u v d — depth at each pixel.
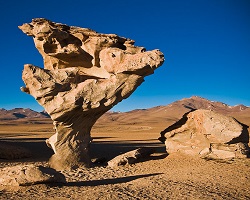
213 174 15.12
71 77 18.00
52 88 17.33
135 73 18.16
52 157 18.50
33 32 18.61
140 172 16.70
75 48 19.16
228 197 10.94
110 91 18.12
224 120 19.44
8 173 11.72
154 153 23.84
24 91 17.70
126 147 30.59
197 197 10.79
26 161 20.45
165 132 21.80
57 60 19.97
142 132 67.56
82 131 19.09
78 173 16.69
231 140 18.84
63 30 19.22
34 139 41.75
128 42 19.70
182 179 14.09
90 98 17.83
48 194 10.73
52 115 17.62
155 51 18.00
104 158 21.53
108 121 184.75
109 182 14.11
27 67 17.27
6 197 10.23
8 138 44.22
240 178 14.17
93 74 20.20
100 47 19.42
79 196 10.62
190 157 19.94
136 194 11.09
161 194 11.18
